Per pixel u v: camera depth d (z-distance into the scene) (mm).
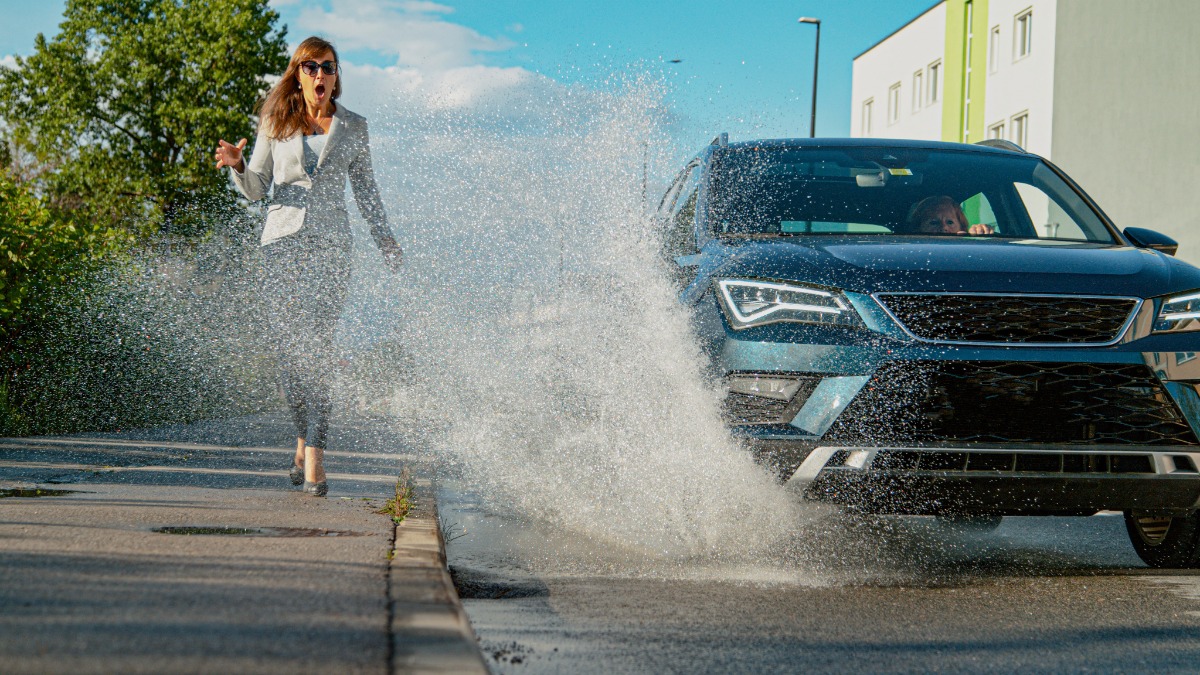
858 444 4320
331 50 5609
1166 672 3232
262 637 2689
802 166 6090
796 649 3373
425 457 7723
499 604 3918
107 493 5246
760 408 4496
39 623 2715
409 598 3188
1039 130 32938
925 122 40719
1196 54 27250
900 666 3215
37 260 8617
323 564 3648
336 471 6957
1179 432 4430
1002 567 4938
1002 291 4434
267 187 5734
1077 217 5891
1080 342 4402
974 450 4270
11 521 4230
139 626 2732
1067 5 31656
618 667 3135
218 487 5719
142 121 40062
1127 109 29250
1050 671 3217
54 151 39219
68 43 40438
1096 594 4359
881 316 4430
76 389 9117
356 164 5730
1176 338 4453
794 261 4719
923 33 40938
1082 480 4332
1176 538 4914
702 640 3445
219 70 39406
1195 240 27172
